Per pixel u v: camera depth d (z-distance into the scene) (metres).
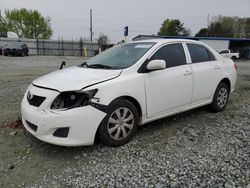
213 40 42.72
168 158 3.48
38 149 3.72
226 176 3.02
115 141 3.74
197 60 4.99
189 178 2.99
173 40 4.71
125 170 3.18
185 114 5.43
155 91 4.11
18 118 4.96
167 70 4.33
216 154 3.59
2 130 4.42
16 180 2.97
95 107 3.42
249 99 7.12
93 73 3.83
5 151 3.66
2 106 5.91
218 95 5.49
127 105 3.78
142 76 3.96
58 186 2.86
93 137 3.46
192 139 4.12
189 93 4.71
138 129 4.51
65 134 3.32
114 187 2.83
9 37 45.06
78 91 3.35
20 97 6.86
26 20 71.00
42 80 3.83
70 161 3.40
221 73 5.43
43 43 42.25
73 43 43.75
